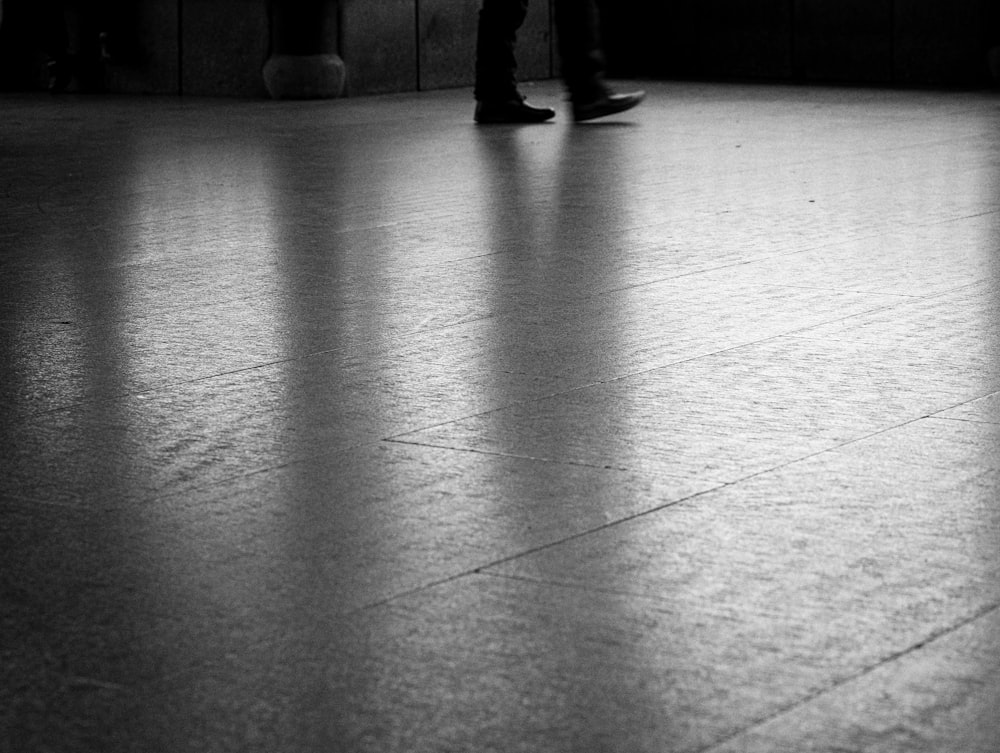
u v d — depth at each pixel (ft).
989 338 13.25
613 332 13.73
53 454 10.37
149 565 8.31
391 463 10.03
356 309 14.87
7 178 25.04
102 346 13.48
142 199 22.53
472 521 8.89
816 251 17.57
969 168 24.94
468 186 23.44
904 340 13.23
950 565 8.11
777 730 6.34
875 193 22.21
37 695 6.80
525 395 11.66
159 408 11.47
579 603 7.68
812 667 6.91
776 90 42.09
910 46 44.16
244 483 9.68
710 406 11.26
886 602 7.63
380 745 6.30
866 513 8.92
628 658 7.04
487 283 16.03
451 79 45.27
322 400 11.62
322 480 9.71
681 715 6.49
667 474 9.70
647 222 19.77
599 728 6.39
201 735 6.41
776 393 11.59
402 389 11.89
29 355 13.17
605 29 48.52
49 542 8.69
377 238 18.85
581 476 9.68
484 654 7.12
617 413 11.11
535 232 19.12
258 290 15.83
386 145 29.63
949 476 9.57
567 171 25.07
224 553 8.47
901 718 6.43
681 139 29.91
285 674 6.96
